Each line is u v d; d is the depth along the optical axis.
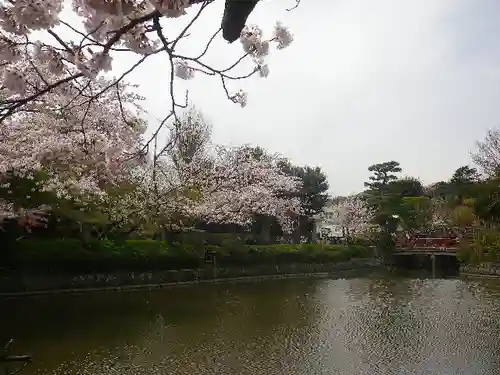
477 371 11.43
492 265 31.80
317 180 45.41
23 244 19.94
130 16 3.02
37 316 15.98
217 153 27.38
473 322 17.23
